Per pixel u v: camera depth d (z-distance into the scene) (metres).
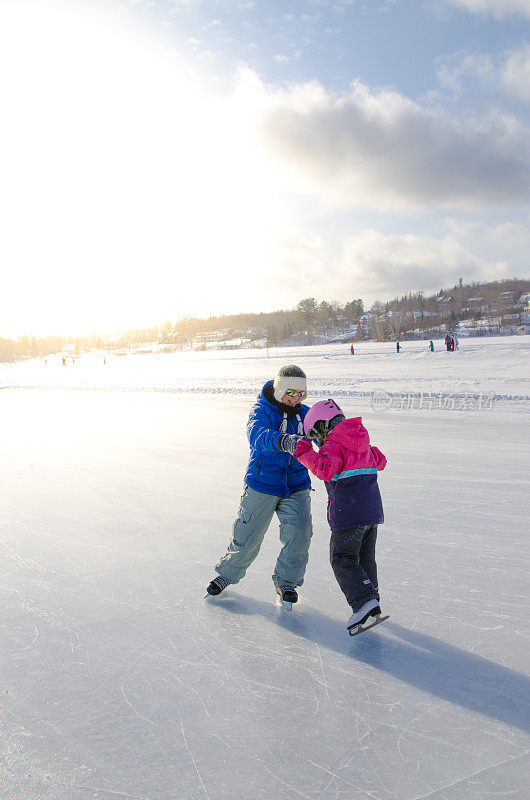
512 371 21.19
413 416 12.26
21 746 2.24
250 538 3.43
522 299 169.75
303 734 2.28
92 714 2.44
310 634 3.12
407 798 1.93
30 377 40.03
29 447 10.00
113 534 4.95
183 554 4.42
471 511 5.27
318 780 2.03
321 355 45.06
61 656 2.94
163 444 9.85
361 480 2.99
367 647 2.96
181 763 2.13
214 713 2.43
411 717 2.37
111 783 2.03
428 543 4.46
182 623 3.28
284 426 3.25
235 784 2.02
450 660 2.80
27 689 2.64
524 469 6.92
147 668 2.81
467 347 38.50
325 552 4.41
